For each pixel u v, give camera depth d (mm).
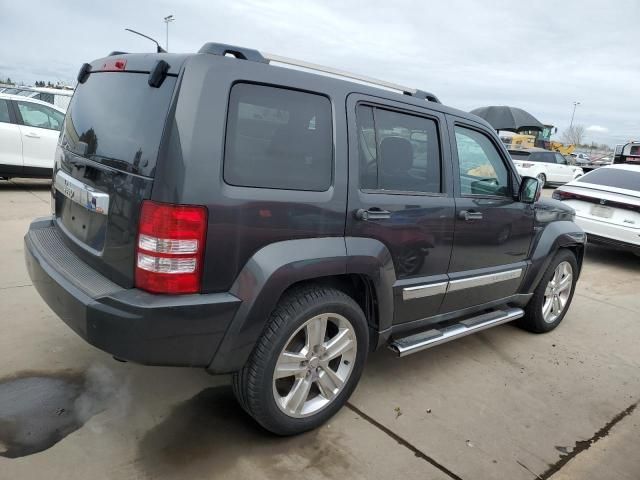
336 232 2588
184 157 2098
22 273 4676
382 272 2799
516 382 3562
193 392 3021
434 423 2939
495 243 3635
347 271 2613
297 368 2580
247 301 2277
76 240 2623
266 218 2318
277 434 2633
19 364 3131
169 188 2088
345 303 2662
